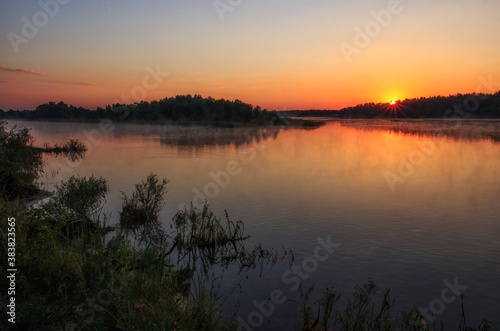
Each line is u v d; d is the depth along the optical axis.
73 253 7.20
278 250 10.79
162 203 15.64
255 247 10.96
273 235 12.02
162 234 11.94
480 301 8.10
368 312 7.04
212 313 6.86
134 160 28.91
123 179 20.75
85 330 5.38
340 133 65.31
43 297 5.91
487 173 23.19
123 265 7.57
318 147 39.53
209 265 9.88
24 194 13.98
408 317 7.15
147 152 34.62
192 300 7.68
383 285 8.77
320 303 7.59
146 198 13.99
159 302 6.57
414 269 9.59
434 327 7.11
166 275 8.22
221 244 11.29
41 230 7.54
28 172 15.18
